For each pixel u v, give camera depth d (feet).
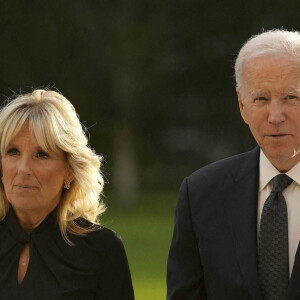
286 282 34.83
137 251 139.23
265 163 36.50
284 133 33.94
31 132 34.53
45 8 243.19
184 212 37.88
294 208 35.50
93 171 35.99
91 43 243.81
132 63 246.68
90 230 36.32
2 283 35.01
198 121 280.10
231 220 36.55
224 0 251.60
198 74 258.78
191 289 37.60
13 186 34.81
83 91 247.09
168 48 249.75
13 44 243.60
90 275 35.63
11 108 34.86
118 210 232.73
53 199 35.99
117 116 253.03
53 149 34.86
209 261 36.52
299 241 34.55
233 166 37.81
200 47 254.88
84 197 36.52
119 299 36.45
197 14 252.83
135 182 258.78
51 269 35.24
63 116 35.12
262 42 34.35
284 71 33.71
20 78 243.60
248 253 35.55
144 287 100.78
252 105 34.47
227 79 258.98
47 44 242.78
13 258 35.47
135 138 266.77
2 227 36.14
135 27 245.65
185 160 307.99
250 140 272.92
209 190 37.63
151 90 253.24
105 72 246.06
